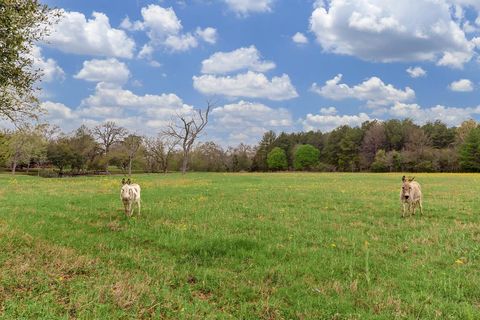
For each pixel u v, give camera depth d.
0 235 11.35
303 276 8.48
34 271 8.15
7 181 40.16
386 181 45.75
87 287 7.33
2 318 5.82
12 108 11.68
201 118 74.56
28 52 10.69
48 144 79.94
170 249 10.70
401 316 6.43
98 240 11.52
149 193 26.52
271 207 19.27
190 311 6.54
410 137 109.75
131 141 80.75
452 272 8.70
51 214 16.08
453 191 29.81
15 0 9.79
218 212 17.31
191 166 106.56
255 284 8.01
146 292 7.24
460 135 106.12
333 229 13.56
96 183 38.69
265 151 126.81
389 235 12.78
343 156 118.94
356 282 7.83
